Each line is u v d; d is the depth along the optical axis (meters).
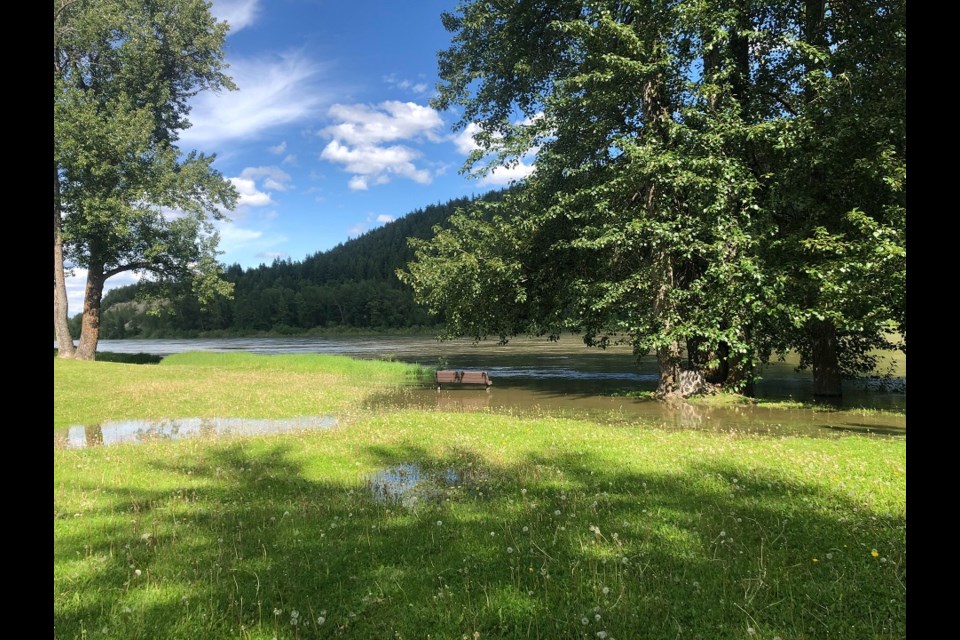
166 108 44.72
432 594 4.46
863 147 15.31
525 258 22.81
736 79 18.70
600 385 24.53
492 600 4.30
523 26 24.06
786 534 5.64
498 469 9.00
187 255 43.12
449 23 28.92
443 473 8.90
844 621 3.88
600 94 18.20
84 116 34.38
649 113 18.66
